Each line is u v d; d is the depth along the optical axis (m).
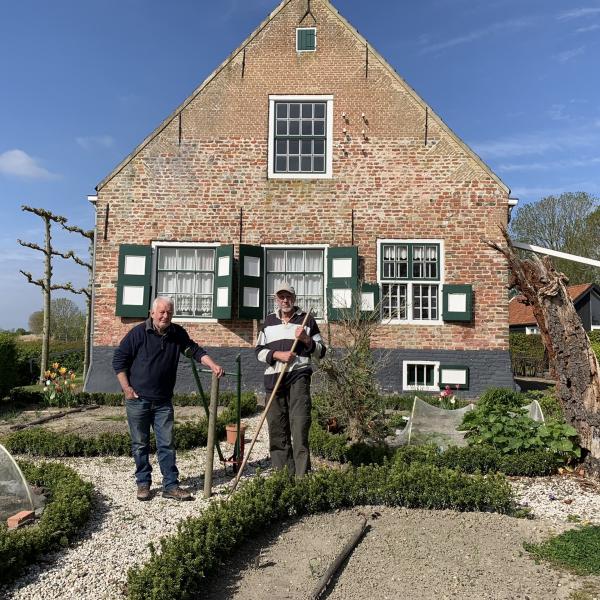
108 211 12.71
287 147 12.93
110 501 5.13
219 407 10.83
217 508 4.30
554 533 4.37
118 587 3.51
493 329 12.30
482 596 3.46
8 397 11.68
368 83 12.75
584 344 6.31
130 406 5.33
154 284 12.62
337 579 3.66
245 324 12.51
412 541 4.19
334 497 4.82
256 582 3.63
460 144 12.53
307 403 5.36
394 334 12.36
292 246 12.59
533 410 7.53
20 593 3.44
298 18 12.94
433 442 6.80
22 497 4.65
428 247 12.54
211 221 12.66
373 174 12.60
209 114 12.82
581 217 32.59
